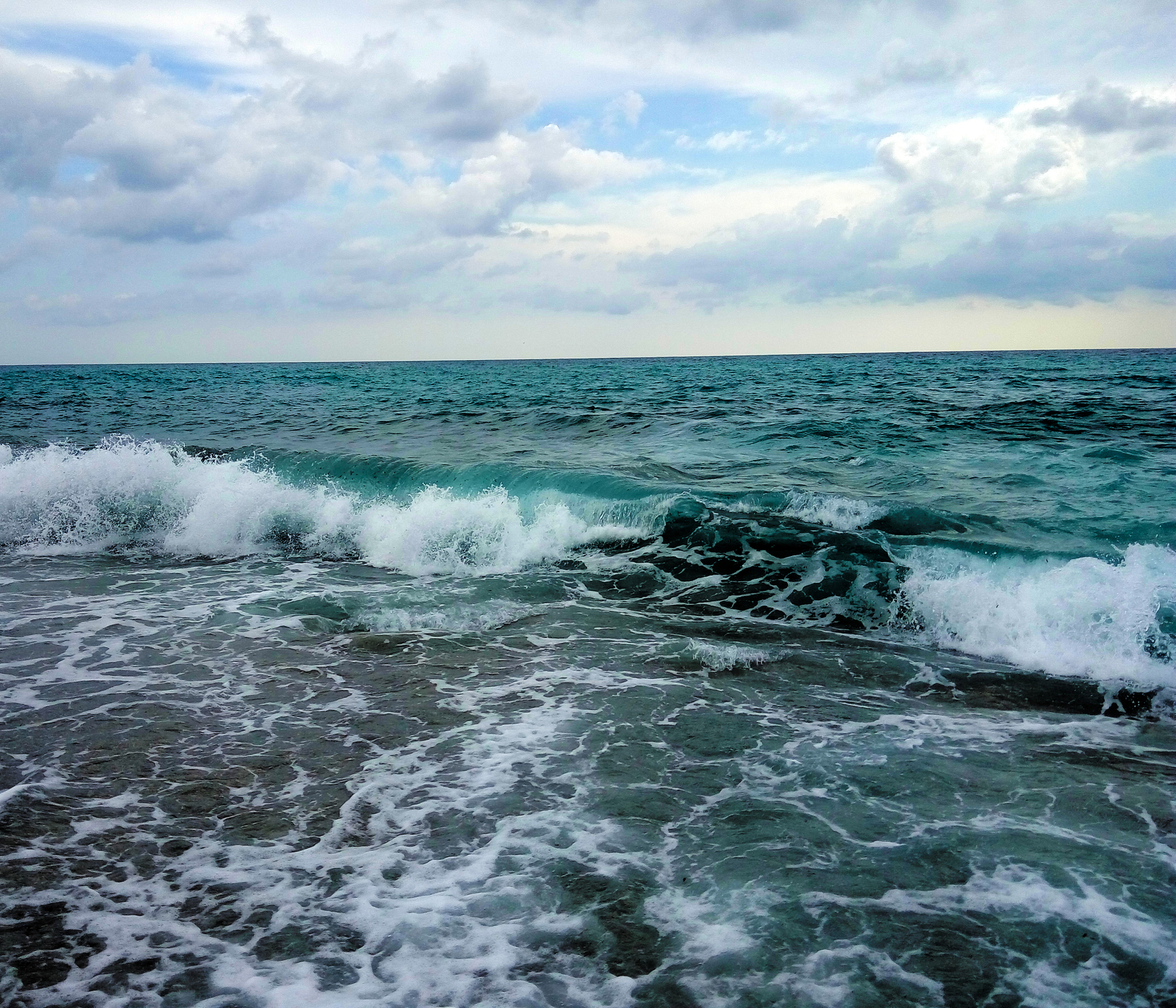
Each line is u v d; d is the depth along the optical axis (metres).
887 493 10.96
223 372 76.81
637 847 3.74
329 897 3.36
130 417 24.45
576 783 4.35
